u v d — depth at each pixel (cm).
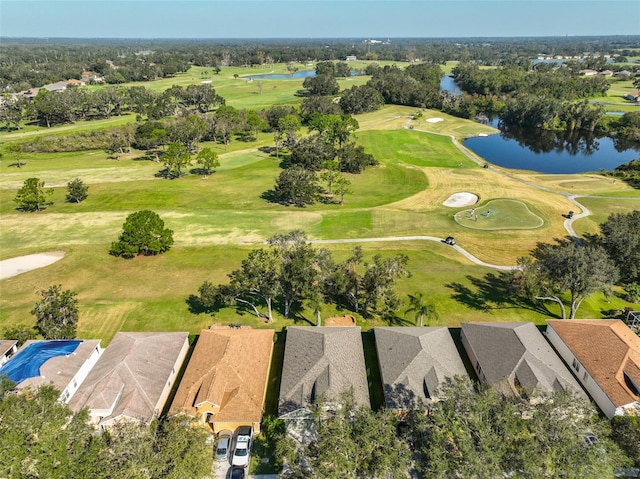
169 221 8825
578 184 10969
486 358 4412
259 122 16200
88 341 4669
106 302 5897
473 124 18512
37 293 5328
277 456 3225
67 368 4247
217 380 4028
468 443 2744
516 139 16512
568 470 2659
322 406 3344
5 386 3462
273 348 4903
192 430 3139
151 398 3956
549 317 5522
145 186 10825
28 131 16188
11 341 4741
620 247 6206
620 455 2892
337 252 7369
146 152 14512
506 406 3005
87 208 9500
